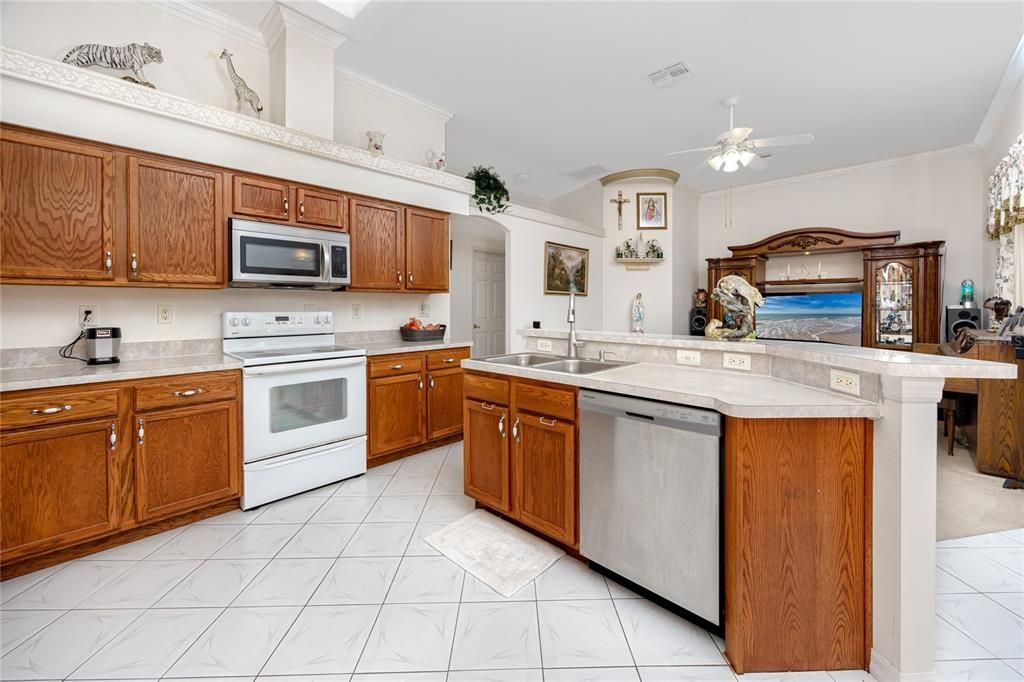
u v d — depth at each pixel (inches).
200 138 95.9
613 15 106.9
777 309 228.4
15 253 75.9
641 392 64.9
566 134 179.9
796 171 221.6
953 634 59.1
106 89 83.1
